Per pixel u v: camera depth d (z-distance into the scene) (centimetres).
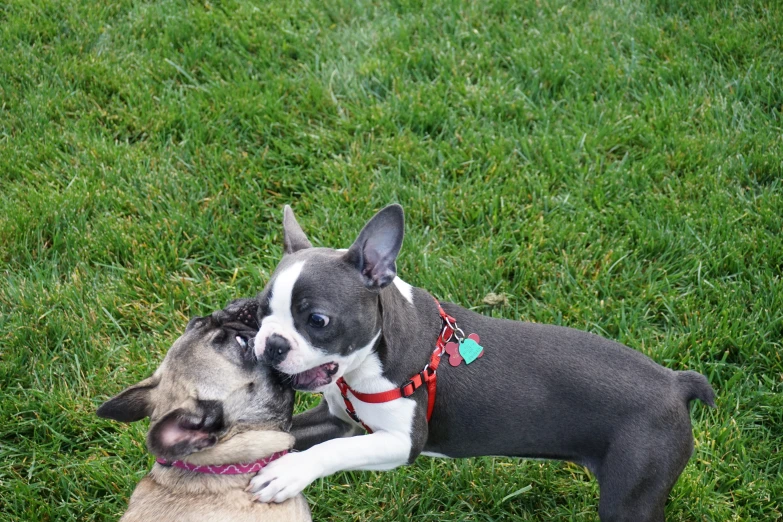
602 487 119
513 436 121
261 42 193
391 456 118
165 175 166
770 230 159
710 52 191
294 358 112
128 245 156
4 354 144
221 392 115
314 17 200
